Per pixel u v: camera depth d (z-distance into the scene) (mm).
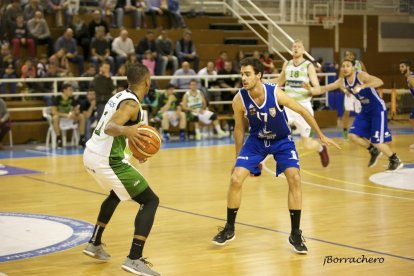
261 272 5273
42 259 5703
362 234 6559
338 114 21062
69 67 16094
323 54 24094
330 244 6168
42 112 15516
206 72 16891
